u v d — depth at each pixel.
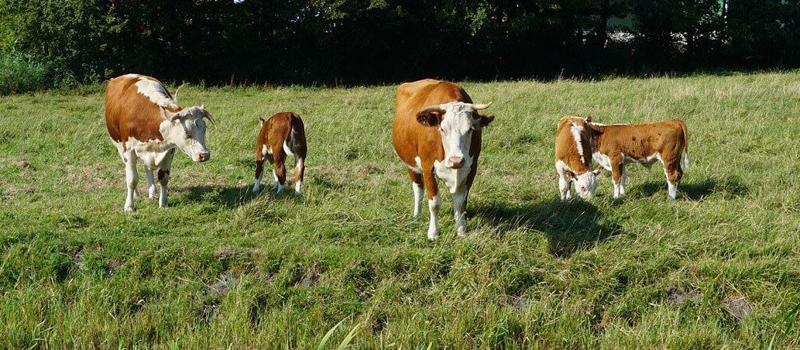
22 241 7.38
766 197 9.19
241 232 8.06
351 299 6.72
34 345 5.67
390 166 11.73
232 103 19.67
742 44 32.84
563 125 9.73
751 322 6.41
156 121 8.72
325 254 7.25
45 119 15.34
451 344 5.92
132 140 8.91
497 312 6.39
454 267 7.07
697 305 6.70
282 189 9.98
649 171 10.67
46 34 25.12
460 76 32.59
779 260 7.24
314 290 6.79
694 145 12.70
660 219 8.55
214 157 12.30
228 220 8.52
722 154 12.01
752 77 23.47
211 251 7.23
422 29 30.58
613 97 17.94
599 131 9.92
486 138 13.39
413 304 6.66
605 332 6.38
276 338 5.95
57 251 7.21
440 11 29.47
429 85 8.48
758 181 9.98
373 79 31.25
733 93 17.34
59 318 6.09
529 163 11.87
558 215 8.70
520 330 6.22
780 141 12.74
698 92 17.70
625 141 9.79
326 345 5.86
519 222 8.28
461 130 7.10
